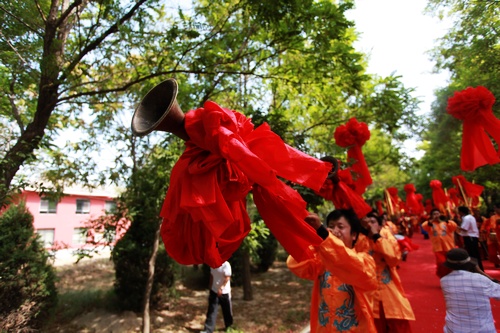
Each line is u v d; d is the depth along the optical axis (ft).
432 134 40.34
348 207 12.50
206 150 4.78
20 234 17.76
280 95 26.22
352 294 9.46
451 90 30.09
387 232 14.06
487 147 14.15
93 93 15.83
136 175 19.42
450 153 44.62
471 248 30.12
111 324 21.59
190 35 15.90
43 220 53.26
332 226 10.52
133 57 17.40
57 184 18.26
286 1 14.99
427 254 47.88
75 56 15.53
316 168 4.87
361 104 24.79
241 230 5.36
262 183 4.42
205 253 5.18
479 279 11.87
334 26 16.19
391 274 13.58
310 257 5.69
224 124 4.59
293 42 17.75
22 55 14.55
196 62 16.90
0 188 12.73
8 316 15.83
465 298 11.82
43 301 18.61
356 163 15.07
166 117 4.49
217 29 19.75
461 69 23.57
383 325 13.32
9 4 14.60
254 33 19.85
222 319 23.39
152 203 19.17
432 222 30.96
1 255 16.38
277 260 46.16
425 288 27.25
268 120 18.11
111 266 42.78
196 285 32.58
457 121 32.58
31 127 14.80
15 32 14.82
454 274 12.35
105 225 18.63
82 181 19.02
